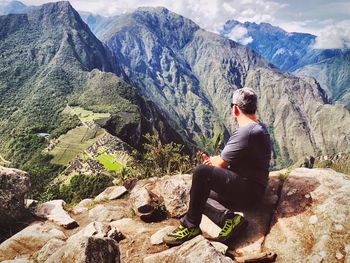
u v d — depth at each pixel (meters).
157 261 1.97
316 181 2.27
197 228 2.10
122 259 2.20
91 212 3.06
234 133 1.98
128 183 3.63
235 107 2.04
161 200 2.92
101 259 1.74
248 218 2.22
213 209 2.17
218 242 2.10
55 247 2.10
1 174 2.88
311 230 1.96
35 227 2.63
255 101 1.98
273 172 2.67
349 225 1.88
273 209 2.23
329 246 1.82
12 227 2.84
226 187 1.97
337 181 2.22
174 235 2.13
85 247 1.71
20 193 2.92
